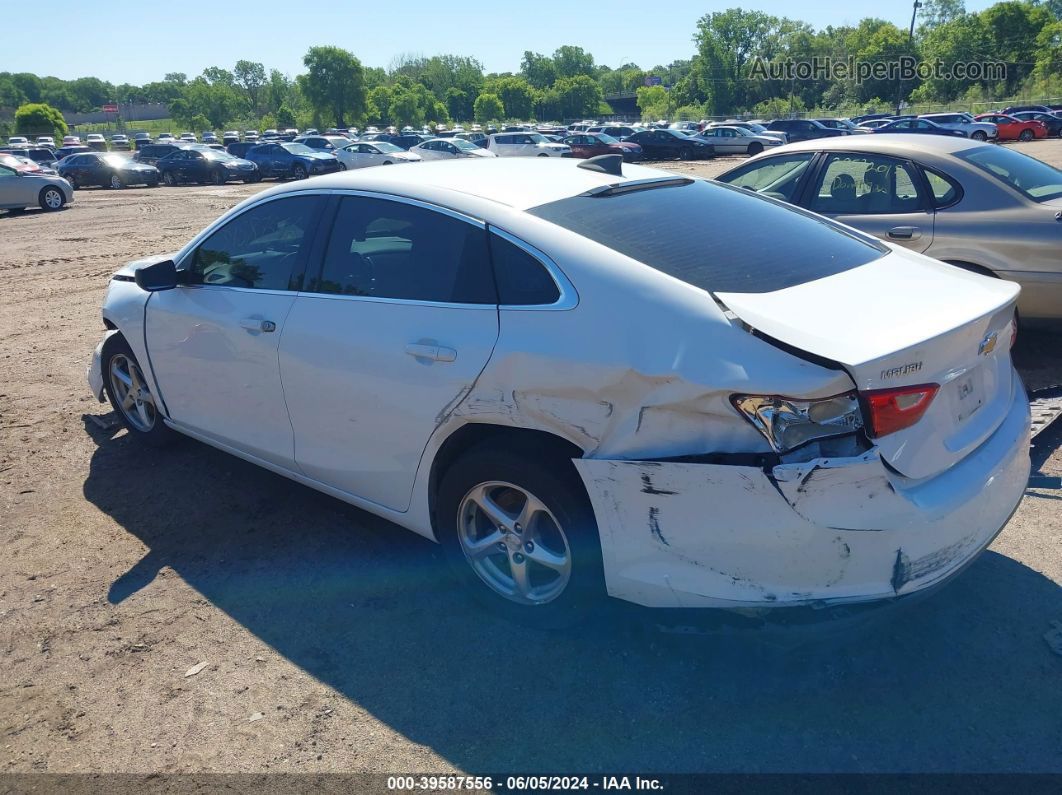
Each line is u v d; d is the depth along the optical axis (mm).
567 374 2691
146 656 3096
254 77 170500
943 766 2473
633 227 3041
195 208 22016
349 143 39750
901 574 2457
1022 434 2982
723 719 2682
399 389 3133
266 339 3625
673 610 2721
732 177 6984
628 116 136000
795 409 2363
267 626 3252
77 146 65938
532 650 3047
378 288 3293
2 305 9367
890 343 2393
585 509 2775
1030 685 2775
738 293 2676
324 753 2617
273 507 4203
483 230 3049
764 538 2434
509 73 187250
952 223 5684
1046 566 3434
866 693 2768
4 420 5508
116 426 5336
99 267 12031
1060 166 23781
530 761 2557
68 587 3549
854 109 81688
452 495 3088
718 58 102312
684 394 2484
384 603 3373
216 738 2691
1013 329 3086
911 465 2484
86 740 2703
